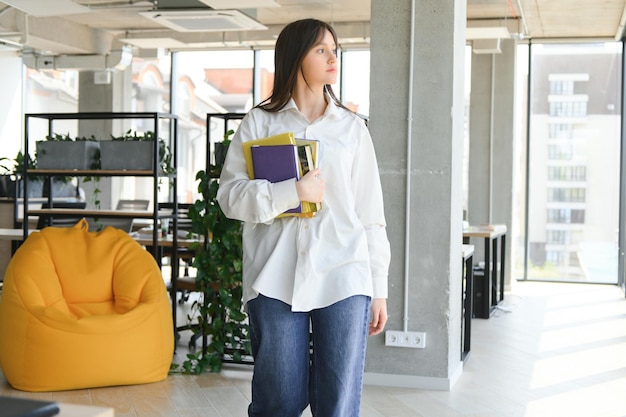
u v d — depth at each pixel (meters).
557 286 11.09
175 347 6.17
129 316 4.90
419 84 5.11
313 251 2.33
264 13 10.41
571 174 11.52
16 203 8.32
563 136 11.53
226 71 12.69
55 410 1.10
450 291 5.11
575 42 11.41
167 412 4.43
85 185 12.42
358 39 10.93
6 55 13.30
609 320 8.09
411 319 5.14
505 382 5.37
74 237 5.27
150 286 5.15
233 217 2.37
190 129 12.93
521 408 4.71
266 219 2.30
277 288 2.35
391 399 4.84
